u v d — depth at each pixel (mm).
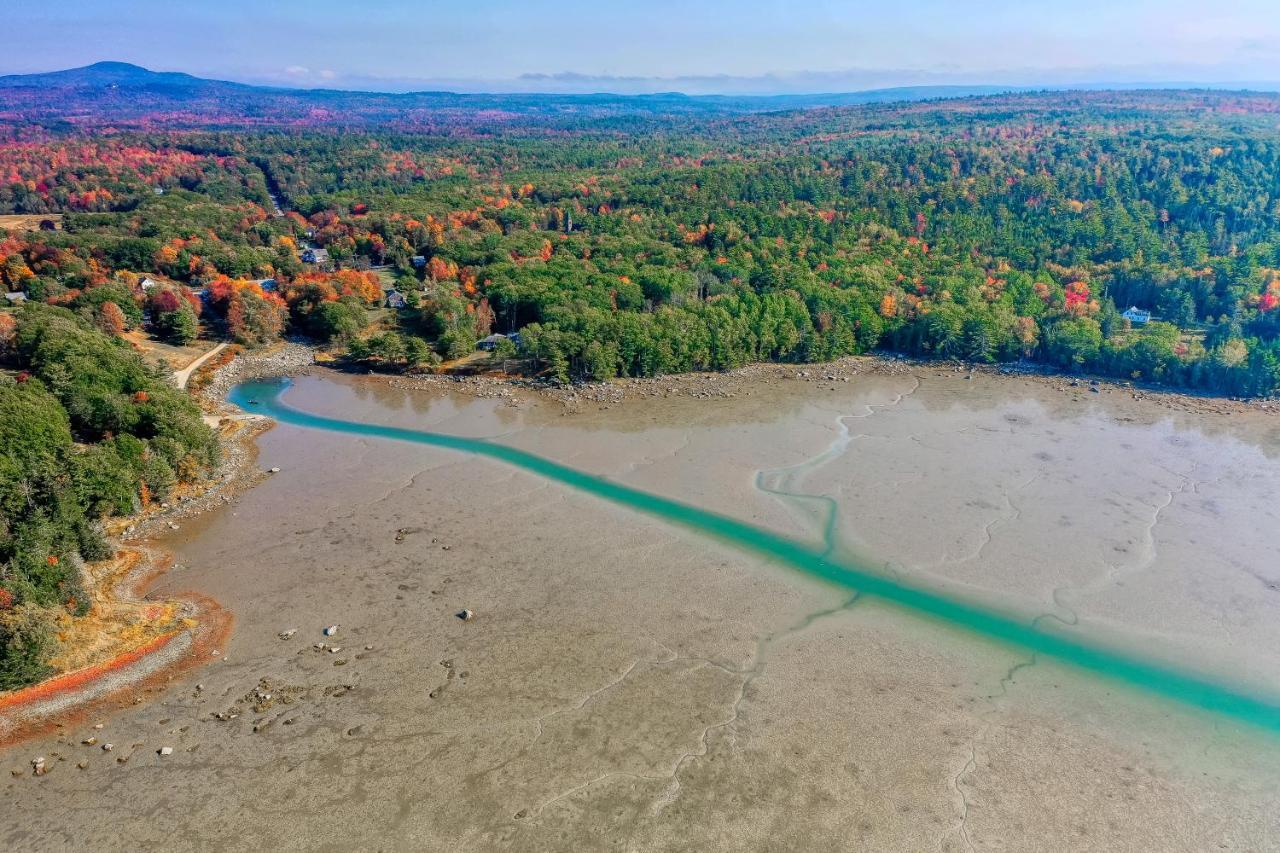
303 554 90500
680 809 56594
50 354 117938
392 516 99375
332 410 139125
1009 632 76000
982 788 58312
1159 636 75000
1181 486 104438
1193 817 55938
